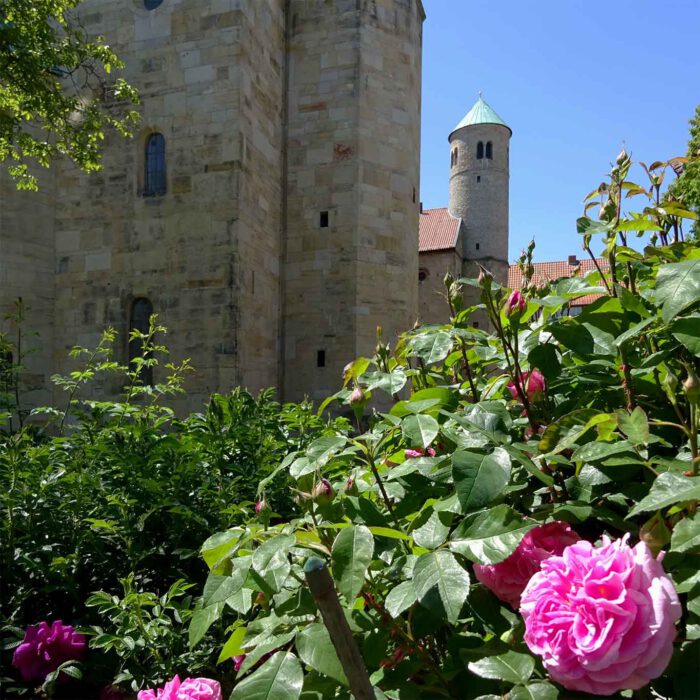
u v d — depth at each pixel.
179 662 2.26
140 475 3.07
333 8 16.39
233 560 1.29
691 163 1.92
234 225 13.95
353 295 15.91
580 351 1.51
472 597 1.25
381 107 16.64
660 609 0.85
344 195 16.12
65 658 2.48
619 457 1.24
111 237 15.00
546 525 1.23
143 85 14.83
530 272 2.13
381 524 1.31
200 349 14.02
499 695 1.09
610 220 1.80
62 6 10.08
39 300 15.13
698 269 1.23
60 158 15.51
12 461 3.10
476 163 48.41
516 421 1.62
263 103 15.43
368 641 1.19
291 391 16.25
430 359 1.69
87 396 14.80
